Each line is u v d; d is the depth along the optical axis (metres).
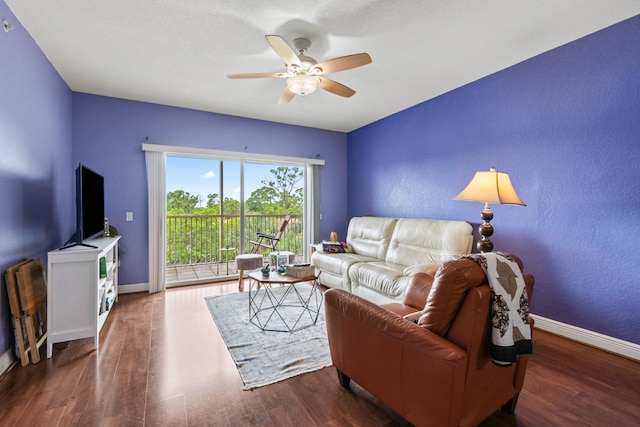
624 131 2.18
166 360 2.11
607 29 2.25
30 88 2.34
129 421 1.50
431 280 2.07
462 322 1.24
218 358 2.14
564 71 2.50
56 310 2.14
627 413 1.58
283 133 4.79
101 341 2.40
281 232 4.75
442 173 3.60
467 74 3.05
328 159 5.22
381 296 3.00
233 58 2.72
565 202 2.51
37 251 2.48
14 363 2.03
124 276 3.76
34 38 2.38
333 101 3.83
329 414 1.57
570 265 2.48
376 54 2.63
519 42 2.45
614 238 2.24
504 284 1.30
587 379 1.90
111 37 2.37
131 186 3.77
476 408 1.31
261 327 2.68
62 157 3.11
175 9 2.03
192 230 4.88
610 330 2.27
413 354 1.31
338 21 2.16
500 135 2.97
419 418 1.30
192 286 4.08
